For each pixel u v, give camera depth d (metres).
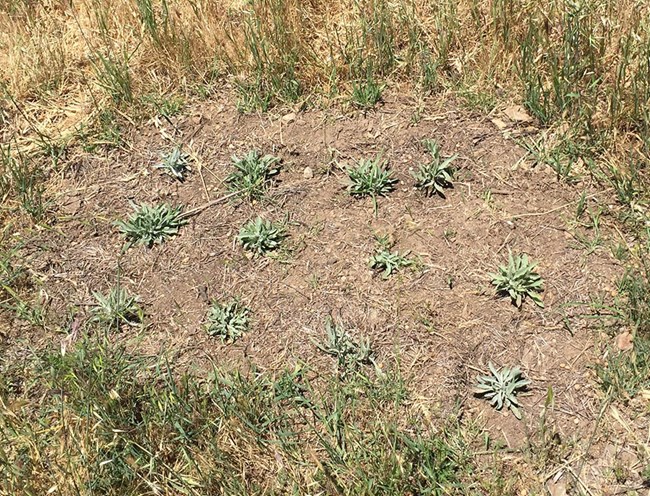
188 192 3.67
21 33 4.52
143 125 4.02
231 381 2.90
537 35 3.96
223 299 3.22
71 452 2.72
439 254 3.29
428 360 2.94
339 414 2.79
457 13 4.30
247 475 2.69
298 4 4.41
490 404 2.81
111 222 3.57
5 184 3.69
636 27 3.92
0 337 3.15
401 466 2.56
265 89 4.13
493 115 3.87
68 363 2.91
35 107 4.16
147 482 2.61
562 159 3.62
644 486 2.55
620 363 2.84
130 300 3.19
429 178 3.53
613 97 3.62
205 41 4.33
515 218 3.40
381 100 4.02
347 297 3.17
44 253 3.46
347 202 3.54
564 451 2.65
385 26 4.22
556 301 3.08
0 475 2.64
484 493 2.58
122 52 4.39
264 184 3.65
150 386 2.89
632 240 3.27
